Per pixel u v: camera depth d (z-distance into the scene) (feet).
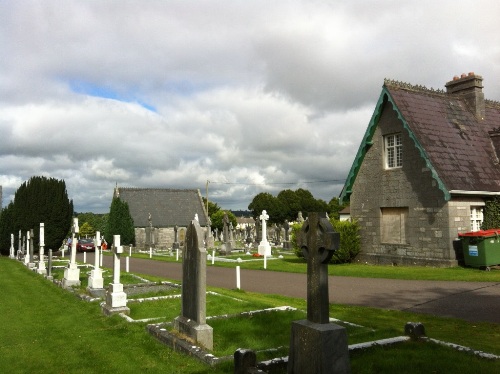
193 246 26.45
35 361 24.30
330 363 16.85
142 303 39.37
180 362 22.81
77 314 36.65
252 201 278.26
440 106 74.59
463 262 62.80
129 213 162.20
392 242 72.18
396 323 30.37
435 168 63.67
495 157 71.31
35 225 121.39
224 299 39.93
